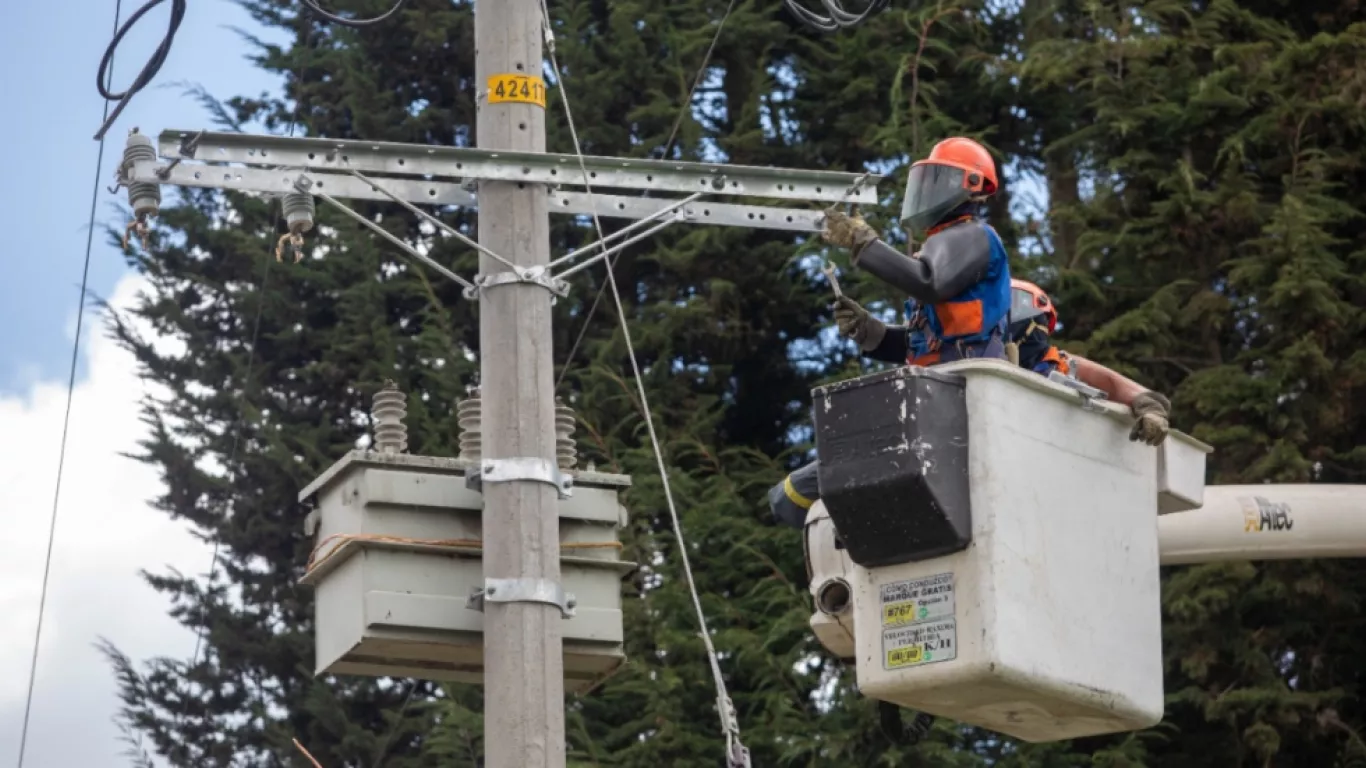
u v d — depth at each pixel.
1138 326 17.52
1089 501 7.89
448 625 9.52
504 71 9.73
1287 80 18.17
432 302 19.91
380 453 9.68
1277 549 10.48
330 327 21.36
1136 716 7.86
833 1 10.77
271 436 20.27
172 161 9.23
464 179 9.58
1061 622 7.62
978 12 20.44
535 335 9.38
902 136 18.97
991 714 7.85
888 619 7.59
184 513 20.78
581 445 18.98
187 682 20.28
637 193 16.84
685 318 19.88
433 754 18.88
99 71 10.20
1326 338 17.12
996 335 8.15
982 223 8.16
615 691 17.62
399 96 22.20
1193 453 8.55
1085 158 19.42
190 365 21.22
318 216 20.89
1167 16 19.58
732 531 17.98
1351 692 17.19
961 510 7.50
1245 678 16.95
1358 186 18.58
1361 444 17.72
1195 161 19.00
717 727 17.61
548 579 9.19
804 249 19.36
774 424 20.84
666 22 21.08
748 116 20.33
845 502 7.55
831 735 16.52
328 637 9.78
